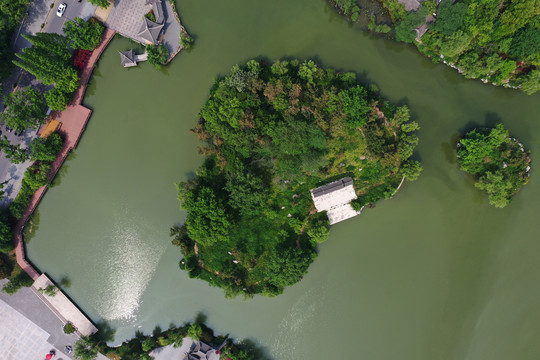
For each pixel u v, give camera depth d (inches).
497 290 2935.5
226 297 2967.5
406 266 2994.6
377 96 2893.7
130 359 3058.6
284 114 2874.0
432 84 2933.1
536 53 2593.5
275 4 3016.7
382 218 2984.7
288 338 3078.2
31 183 2994.6
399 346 2999.5
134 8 3014.3
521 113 2881.4
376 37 2957.7
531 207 2893.7
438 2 2763.3
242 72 2807.6
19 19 2967.5
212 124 2861.7
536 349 2886.3
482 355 2933.1
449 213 2952.8
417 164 2778.1
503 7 2687.0
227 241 3019.2
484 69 2706.7
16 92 2940.5
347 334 3036.4
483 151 2726.4
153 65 3073.3
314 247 2967.5
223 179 2999.5
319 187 2878.9
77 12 3041.3
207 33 3056.1
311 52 2982.3
